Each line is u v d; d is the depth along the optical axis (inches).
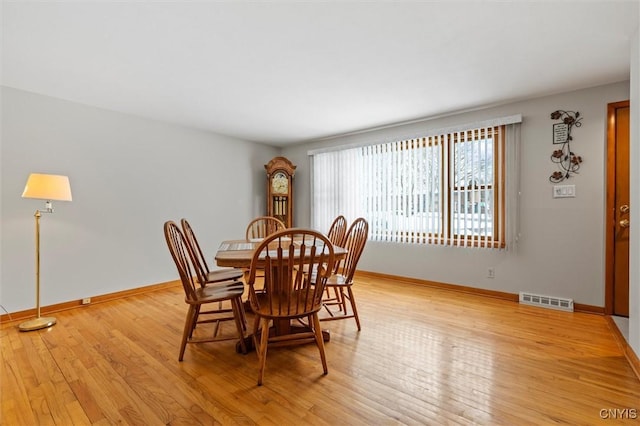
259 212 201.6
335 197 185.3
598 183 108.0
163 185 152.6
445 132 140.3
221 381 67.4
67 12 66.5
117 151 135.9
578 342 86.0
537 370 71.3
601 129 107.2
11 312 107.3
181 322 104.0
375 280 160.9
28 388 64.7
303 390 63.9
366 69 95.2
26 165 111.3
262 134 180.4
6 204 107.0
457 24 71.7
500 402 59.7
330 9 66.2
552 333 92.4
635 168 72.4
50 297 116.2
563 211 114.2
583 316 106.7
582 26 72.2
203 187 170.2
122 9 65.7
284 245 105.1
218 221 177.8
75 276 122.8
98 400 60.6
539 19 69.6
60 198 103.3
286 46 81.8
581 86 108.3
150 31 74.3
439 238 142.9
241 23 71.2
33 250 112.6
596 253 108.5
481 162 131.2
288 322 89.7
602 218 107.4
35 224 112.7
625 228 103.7
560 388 64.1
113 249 134.3
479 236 131.6
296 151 209.3
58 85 107.0
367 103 126.0
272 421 54.5
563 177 114.0
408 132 156.0
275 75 99.7
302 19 69.8
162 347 84.4
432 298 129.0
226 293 81.2
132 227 140.8
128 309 118.3
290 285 67.4
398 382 66.8
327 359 77.0
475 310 113.7
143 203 144.9
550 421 54.1
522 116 122.1
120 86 108.5
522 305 119.6
